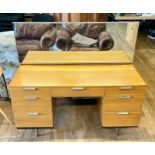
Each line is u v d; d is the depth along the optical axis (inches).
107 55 83.4
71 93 67.2
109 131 79.2
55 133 78.4
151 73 119.0
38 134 77.7
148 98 97.3
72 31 78.7
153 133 78.6
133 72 74.8
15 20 96.0
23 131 79.2
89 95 67.7
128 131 79.4
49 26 77.5
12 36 79.9
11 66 85.8
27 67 77.7
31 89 65.7
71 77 71.0
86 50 82.4
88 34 79.3
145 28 176.2
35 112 70.2
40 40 80.3
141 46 156.9
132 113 71.1
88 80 69.1
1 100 95.5
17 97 67.2
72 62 80.6
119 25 78.1
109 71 75.4
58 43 81.0
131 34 80.7
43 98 67.6
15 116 70.9
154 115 87.2
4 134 77.9
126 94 67.5
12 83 66.7
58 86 65.6
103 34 79.6
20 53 83.0
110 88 66.2
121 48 83.0
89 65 79.7
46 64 79.8
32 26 77.3
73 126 81.6
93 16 86.1
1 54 83.1
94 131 79.4
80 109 91.0
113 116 71.4
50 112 70.4
